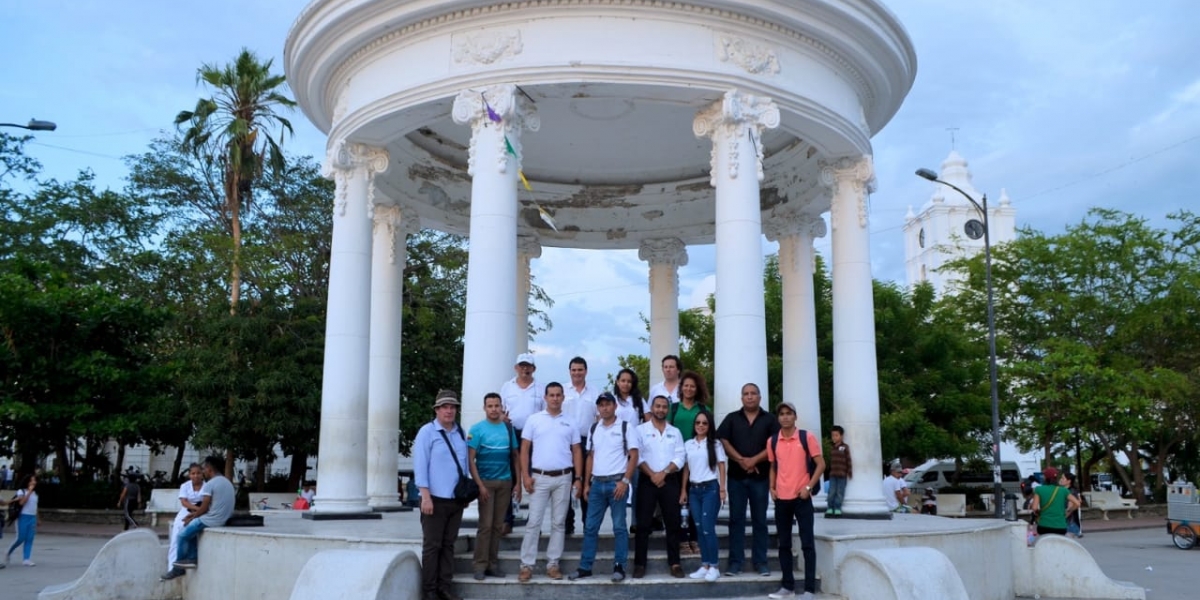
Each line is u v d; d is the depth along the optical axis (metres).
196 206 41.38
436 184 20.33
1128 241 40.25
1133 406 36.34
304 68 16.72
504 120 13.69
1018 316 42.09
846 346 16.45
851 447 16.12
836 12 14.64
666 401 10.81
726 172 13.96
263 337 32.78
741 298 13.54
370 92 15.23
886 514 15.86
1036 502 18.45
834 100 15.45
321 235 39.53
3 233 37.59
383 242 19.45
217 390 32.31
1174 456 47.06
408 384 36.50
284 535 11.60
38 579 16.30
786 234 20.02
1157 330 39.66
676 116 18.69
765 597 10.46
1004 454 60.78
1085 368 36.53
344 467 15.35
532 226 22.48
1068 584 14.58
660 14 13.90
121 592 13.02
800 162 19.14
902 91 17.59
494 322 13.16
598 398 10.78
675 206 22.20
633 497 11.41
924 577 9.62
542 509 10.46
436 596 9.95
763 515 11.15
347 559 9.38
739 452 11.06
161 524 29.77
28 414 28.92
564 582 10.25
